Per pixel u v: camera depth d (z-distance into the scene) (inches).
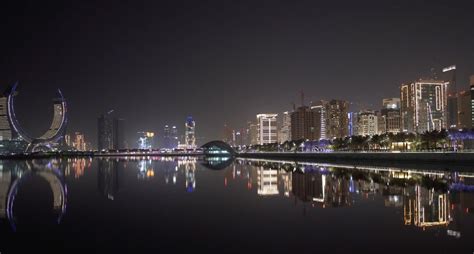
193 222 1806.1
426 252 1325.0
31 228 1707.7
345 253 1322.6
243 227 1700.3
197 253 1334.9
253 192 2854.3
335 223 1761.8
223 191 2940.5
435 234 1558.8
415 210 2048.5
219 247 1401.3
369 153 7500.0
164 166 6919.3
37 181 3941.9
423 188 2923.2
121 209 2165.4
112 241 1488.7
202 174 4724.4
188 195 2728.8
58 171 5644.7
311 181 3595.0
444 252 1323.8
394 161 6692.9
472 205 2183.8
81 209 2174.0
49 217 1947.6
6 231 1656.0
